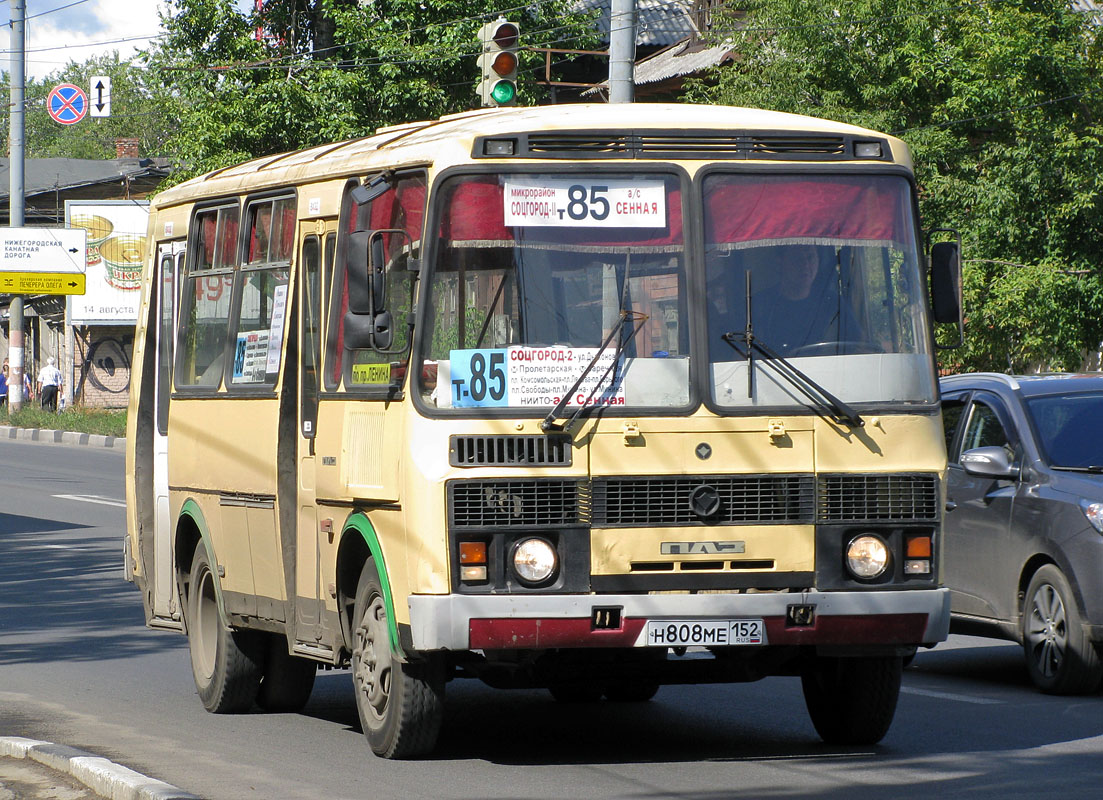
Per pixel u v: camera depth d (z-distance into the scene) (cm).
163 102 7669
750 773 1476
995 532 2064
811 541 1446
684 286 1456
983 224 4338
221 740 1694
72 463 6531
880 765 1512
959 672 2159
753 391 1451
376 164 1559
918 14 4512
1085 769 1488
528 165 1452
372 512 1509
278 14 7350
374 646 1539
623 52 3075
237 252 1881
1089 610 1891
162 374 2133
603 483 1419
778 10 4684
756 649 1499
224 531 1869
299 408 1689
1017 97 4338
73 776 1432
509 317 1433
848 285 1491
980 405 2188
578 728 1758
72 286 9131
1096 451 2038
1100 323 4356
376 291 1432
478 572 1403
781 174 1493
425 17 7031
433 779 1458
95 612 2781
